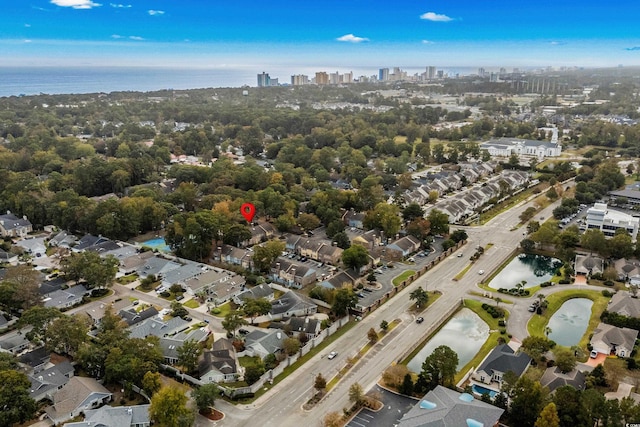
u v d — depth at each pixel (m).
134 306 153.88
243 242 199.62
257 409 106.69
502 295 160.88
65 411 102.38
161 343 127.12
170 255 193.62
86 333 126.38
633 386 112.75
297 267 170.50
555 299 157.50
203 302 156.88
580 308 155.00
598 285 165.88
